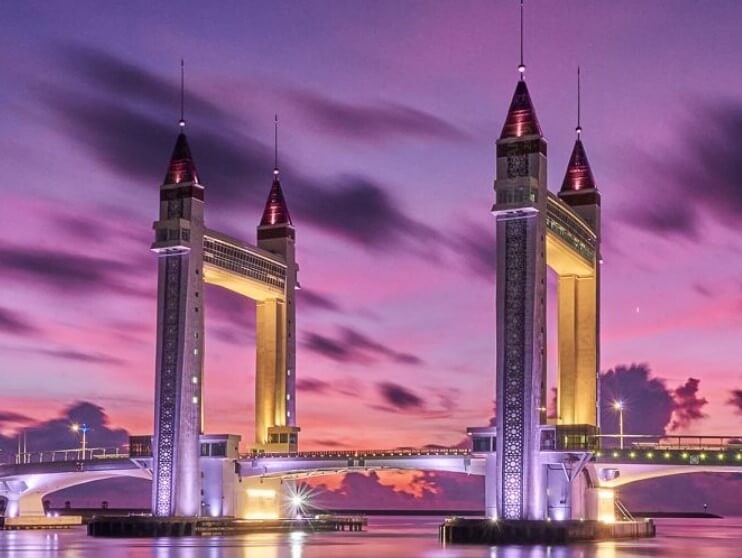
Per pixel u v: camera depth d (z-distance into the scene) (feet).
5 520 627.87
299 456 538.88
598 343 515.50
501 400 444.96
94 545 477.77
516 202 446.60
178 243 527.40
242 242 570.87
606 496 507.71
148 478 578.66
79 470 596.70
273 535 561.02
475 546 440.86
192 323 531.09
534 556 388.37
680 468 449.89
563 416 509.35
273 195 622.13
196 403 533.55
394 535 630.74
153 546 469.16
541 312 446.60
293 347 607.37
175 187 540.11
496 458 444.96
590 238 517.55
